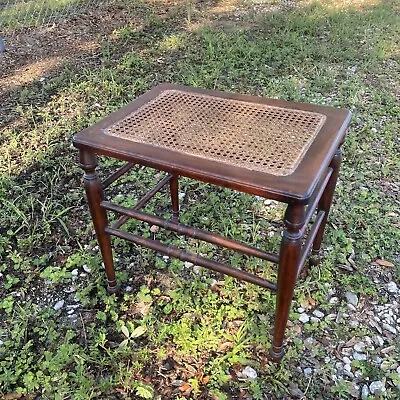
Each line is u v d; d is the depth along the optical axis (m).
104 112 2.60
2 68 3.15
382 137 2.41
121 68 3.07
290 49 3.35
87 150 1.28
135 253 1.75
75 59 3.27
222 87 2.85
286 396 1.28
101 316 1.51
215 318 1.48
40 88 2.89
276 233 1.83
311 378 1.32
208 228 1.85
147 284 1.62
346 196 2.00
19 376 1.34
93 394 1.27
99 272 1.66
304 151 1.19
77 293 1.58
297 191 1.04
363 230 1.83
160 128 1.31
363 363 1.36
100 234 1.45
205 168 1.12
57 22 3.90
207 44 3.46
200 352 1.39
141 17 4.04
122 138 1.27
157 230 1.84
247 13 4.18
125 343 1.41
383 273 1.66
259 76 2.97
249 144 1.22
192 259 1.33
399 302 1.55
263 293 1.56
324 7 4.29
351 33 3.68
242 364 1.35
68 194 2.04
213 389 1.29
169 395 1.29
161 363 1.37
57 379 1.31
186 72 3.01
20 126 2.50
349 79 2.97
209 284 1.61
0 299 1.59
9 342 1.42
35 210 1.96
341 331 1.45
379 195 2.02
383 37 3.60
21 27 3.76
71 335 1.44
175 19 4.02
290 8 4.31
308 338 1.43
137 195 2.04
